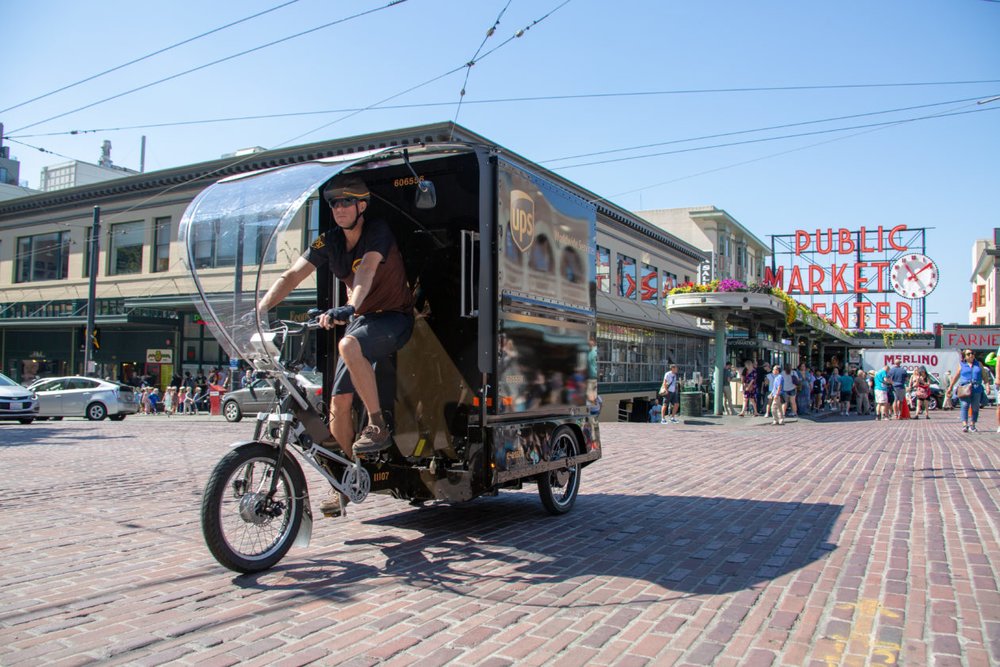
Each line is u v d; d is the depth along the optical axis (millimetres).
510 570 4688
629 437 14531
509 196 5672
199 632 3557
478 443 5426
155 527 5762
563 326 6504
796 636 3553
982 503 6934
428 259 6203
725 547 5301
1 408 18625
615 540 5512
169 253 28891
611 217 30297
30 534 5516
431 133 22484
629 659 3287
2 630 3561
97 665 3158
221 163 26953
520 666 3207
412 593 4199
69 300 30562
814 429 17234
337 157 5133
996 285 49719
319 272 6301
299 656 3287
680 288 22766
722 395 23484
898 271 45906
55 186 44656
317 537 5539
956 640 3480
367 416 5281
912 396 24531
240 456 4340
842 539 5516
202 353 30016
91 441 13133
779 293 23312
